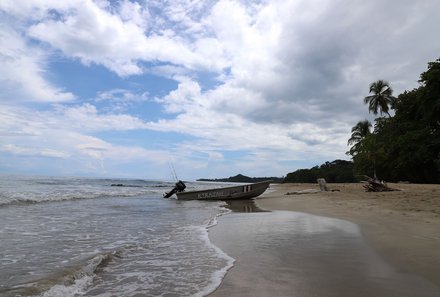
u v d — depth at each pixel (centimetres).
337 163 10281
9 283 492
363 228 891
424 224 889
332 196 2195
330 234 832
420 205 1320
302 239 793
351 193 2411
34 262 619
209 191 2534
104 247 756
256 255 645
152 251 712
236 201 2400
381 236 762
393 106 5331
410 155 3978
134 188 4700
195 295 447
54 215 1342
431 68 3847
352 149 6369
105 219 1262
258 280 491
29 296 436
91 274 549
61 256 668
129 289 478
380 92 5500
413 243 677
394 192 2166
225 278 507
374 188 2405
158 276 536
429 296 409
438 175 4097
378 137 4731
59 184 4356
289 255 635
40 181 4881
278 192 3675
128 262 623
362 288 441
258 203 2134
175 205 2036
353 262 571
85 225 1096
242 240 807
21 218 1229
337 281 473
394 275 492
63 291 466
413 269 516
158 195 3203
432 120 4041
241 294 436
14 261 626
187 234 925
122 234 930
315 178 10194
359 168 4634
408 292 423
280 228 973
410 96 4419
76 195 2486
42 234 915
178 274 545
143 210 1662
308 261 588
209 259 638
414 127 4225
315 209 1496
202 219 1279
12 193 2234
